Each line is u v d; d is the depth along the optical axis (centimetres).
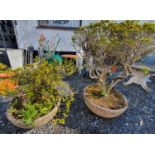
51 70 337
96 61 346
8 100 399
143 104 415
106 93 381
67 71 383
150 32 280
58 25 557
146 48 308
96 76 379
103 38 291
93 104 345
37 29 547
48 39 565
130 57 302
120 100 375
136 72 466
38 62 359
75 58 512
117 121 362
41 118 314
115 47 288
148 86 491
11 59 540
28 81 328
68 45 576
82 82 487
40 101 344
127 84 483
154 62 499
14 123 307
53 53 513
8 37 584
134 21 311
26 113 308
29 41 568
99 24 312
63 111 376
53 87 342
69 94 390
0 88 332
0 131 327
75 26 556
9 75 333
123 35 280
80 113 374
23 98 340
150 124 359
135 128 348
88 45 330
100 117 366
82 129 339
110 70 393
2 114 363
